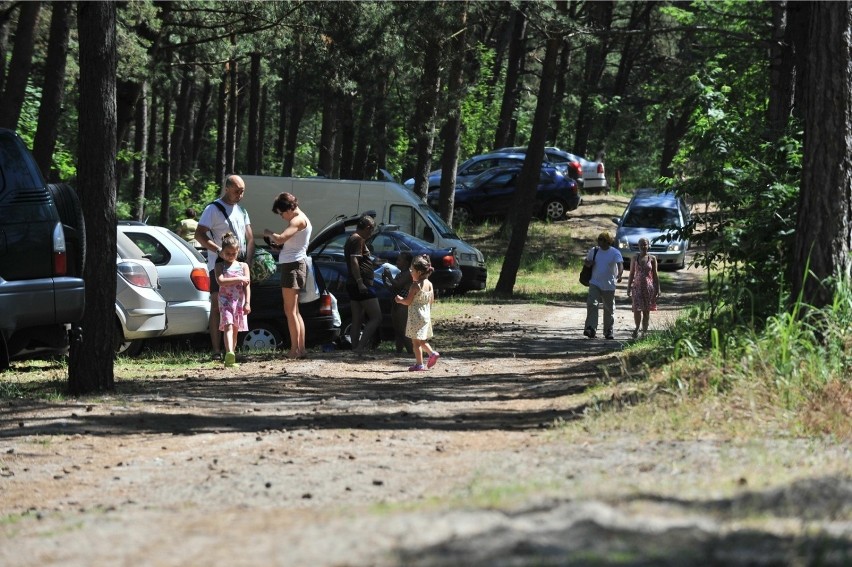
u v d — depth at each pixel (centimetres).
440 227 4297
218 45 4872
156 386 1789
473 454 1106
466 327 3180
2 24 3194
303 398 1655
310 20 3994
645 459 1004
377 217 4322
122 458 1193
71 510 937
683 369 1480
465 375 1994
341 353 2330
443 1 4131
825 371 1301
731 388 1322
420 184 4759
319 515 775
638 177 10056
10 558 685
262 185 4431
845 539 599
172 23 4219
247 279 2092
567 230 6200
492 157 6462
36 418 1459
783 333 1363
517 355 2428
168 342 2445
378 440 1224
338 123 6875
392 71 4319
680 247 5125
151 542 695
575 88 8800
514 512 679
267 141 10612
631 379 1597
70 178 5984
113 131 1700
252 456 1157
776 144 1897
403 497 890
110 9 1689
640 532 590
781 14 3350
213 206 2086
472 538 582
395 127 5716
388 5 4053
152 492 998
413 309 2058
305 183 4422
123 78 3894
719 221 2005
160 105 7681
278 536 667
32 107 5822
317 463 1092
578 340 2888
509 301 4047
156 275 2238
